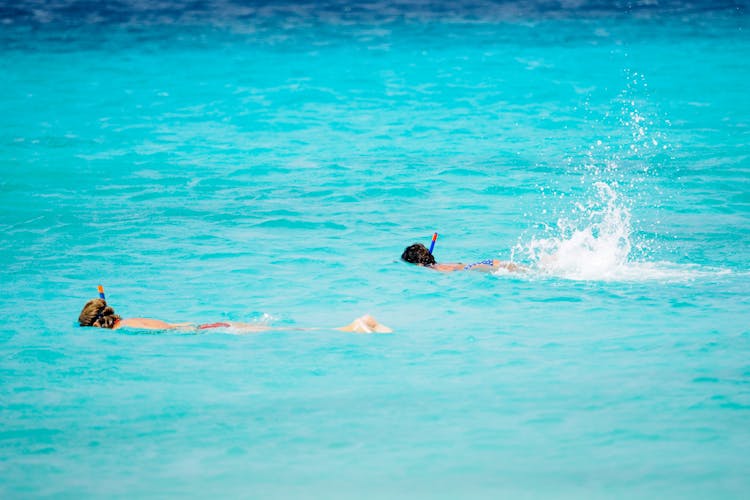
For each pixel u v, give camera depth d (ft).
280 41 389.80
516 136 242.78
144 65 344.28
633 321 110.52
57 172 206.90
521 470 70.03
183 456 74.90
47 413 85.25
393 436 77.71
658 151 222.69
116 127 256.11
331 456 73.97
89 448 77.10
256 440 77.82
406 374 94.07
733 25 408.05
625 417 79.87
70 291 126.82
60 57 359.05
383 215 171.32
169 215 170.91
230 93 300.20
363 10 467.11
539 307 117.70
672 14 439.63
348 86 309.83
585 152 223.51
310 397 88.07
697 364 93.56
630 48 364.79
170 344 104.83
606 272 133.59
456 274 134.10
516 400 85.20
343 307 119.34
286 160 219.00
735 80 306.76
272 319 114.83
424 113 272.31
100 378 94.63
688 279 129.49
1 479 71.15
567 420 79.77
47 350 103.04
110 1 490.90
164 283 130.62
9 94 297.94
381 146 233.55
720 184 191.31
